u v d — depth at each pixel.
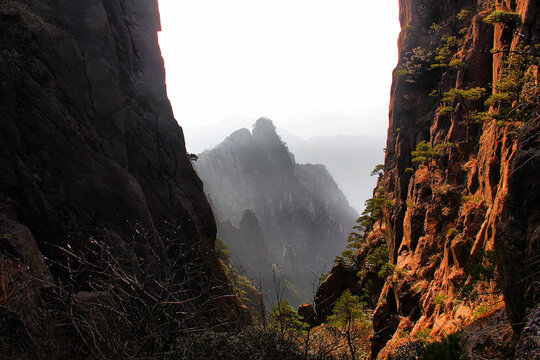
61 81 20.77
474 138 22.06
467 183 20.77
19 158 18.23
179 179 27.38
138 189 22.47
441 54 29.86
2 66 18.42
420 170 29.88
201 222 27.66
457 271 16.06
